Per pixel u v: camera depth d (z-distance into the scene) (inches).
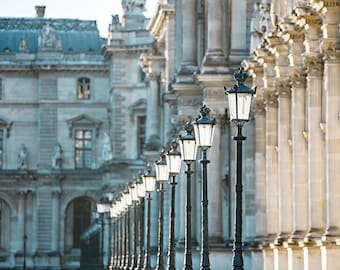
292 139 2615.7
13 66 7849.4
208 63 3238.2
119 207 4419.3
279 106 2733.8
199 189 3592.5
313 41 2374.5
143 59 5211.6
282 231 2719.0
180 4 3850.9
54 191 7741.1
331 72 2246.6
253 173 3144.7
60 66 7819.9
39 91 7864.2
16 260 7755.9
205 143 2006.6
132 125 7121.1
